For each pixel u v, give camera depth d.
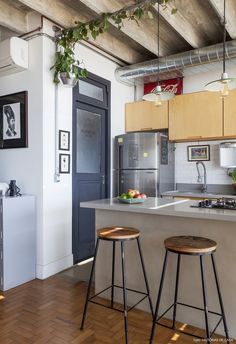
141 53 4.39
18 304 2.48
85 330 2.09
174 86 4.40
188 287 2.20
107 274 2.62
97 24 2.92
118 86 4.40
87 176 3.87
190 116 4.03
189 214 1.98
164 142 4.23
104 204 2.46
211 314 2.10
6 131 3.38
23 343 1.93
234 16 2.93
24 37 3.21
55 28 3.21
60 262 3.32
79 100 3.65
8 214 2.82
